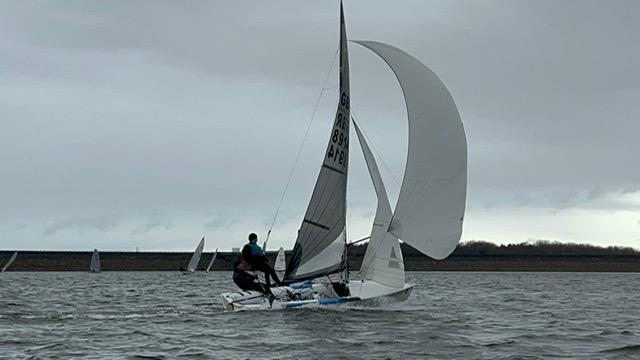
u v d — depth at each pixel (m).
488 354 25.31
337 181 36.22
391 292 35.62
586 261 179.00
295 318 32.66
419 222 35.00
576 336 31.02
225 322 32.31
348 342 26.88
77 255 160.12
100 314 38.94
